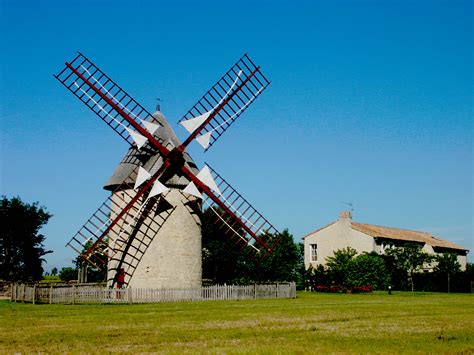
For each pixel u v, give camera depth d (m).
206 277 44.53
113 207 34.75
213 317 21.89
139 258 33.41
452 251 74.00
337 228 64.25
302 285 52.97
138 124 34.16
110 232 34.19
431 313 24.45
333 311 25.14
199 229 35.19
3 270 52.81
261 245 36.50
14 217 53.47
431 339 15.74
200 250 35.09
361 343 14.88
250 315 22.81
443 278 56.97
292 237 48.38
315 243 65.81
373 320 21.09
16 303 29.98
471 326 19.11
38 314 23.11
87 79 34.66
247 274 45.12
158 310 25.34
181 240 34.12
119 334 16.55
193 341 15.18
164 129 35.16
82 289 30.16
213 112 35.78
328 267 53.19
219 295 34.19
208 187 34.56
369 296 41.81
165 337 15.91
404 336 16.34
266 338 15.80
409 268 56.91
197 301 32.50
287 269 47.22
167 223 33.97
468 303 32.16
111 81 34.88
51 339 15.53
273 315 22.88
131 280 33.28
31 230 54.38
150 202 33.69
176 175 34.22
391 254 58.38
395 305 29.73
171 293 32.19
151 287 33.16
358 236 62.59
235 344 14.61
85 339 15.53
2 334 16.53
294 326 18.80
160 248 33.62
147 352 13.15
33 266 54.03
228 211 35.31
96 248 33.34
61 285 29.95
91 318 21.41
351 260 50.03
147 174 33.22
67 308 26.39
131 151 35.00
